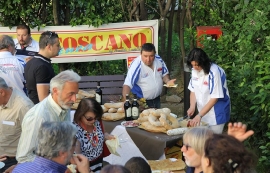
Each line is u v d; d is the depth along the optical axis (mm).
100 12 7355
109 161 4762
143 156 4520
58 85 3326
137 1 7449
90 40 7367
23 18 7336
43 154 2674
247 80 5527
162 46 8062
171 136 4410
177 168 4016
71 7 7582
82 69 7809
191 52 4781
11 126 3840
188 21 7590
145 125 4621
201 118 4844
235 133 2820
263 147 5031
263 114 5426
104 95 6469
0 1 7094
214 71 4730
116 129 4762
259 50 5625
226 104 4910
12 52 5336
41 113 3299
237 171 2264
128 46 7379
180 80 8703
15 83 5266
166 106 7863
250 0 5984
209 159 2322
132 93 5715
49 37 4344
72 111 5090
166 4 7695
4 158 3889
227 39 6172
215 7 7262
